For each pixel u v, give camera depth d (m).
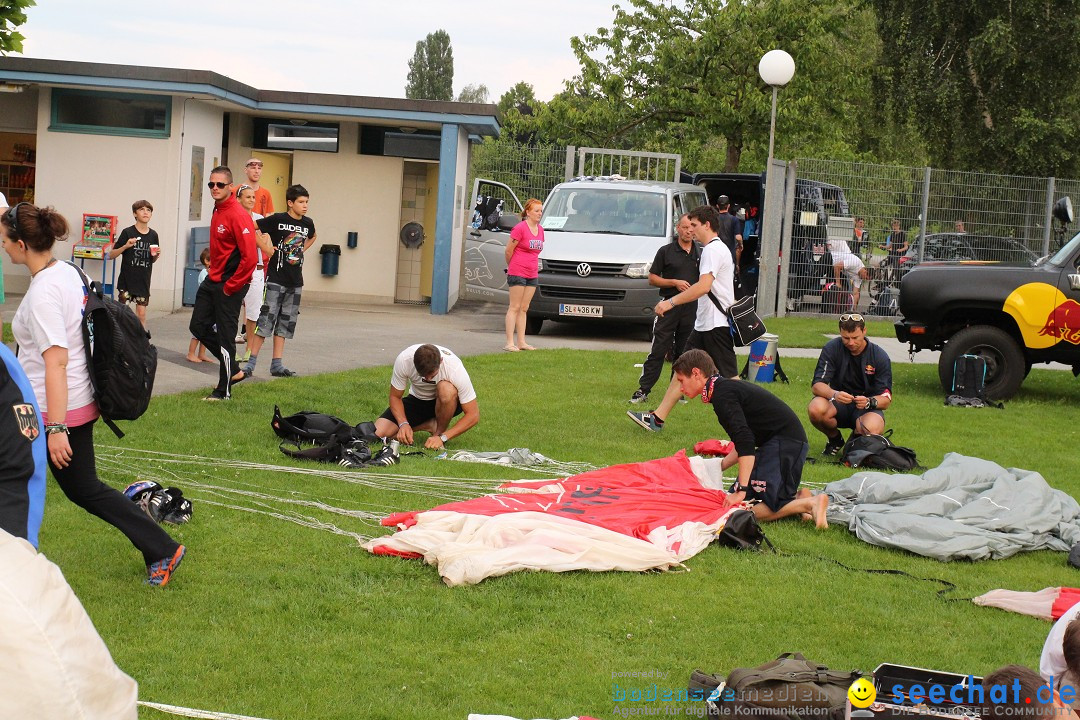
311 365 13.18
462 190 22.09
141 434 8.97
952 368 13.41
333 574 6.09
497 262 19.08
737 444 7.73
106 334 5.38
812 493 8.27
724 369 11.17
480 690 4.74
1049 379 15.95
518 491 7.93
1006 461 10.05
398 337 16.25
